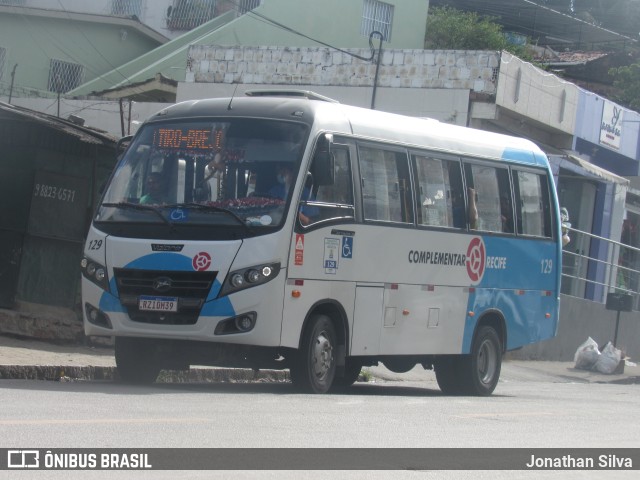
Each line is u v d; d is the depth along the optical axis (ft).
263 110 41.91
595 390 64.64
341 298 42.65
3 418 27.76
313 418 32.35
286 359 41.86
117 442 24.73
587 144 104.68
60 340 54.85
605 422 37.93
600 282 93.91
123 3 139.03
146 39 132.36
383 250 44.91
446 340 49.01
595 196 107.45
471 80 90.17
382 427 31.40
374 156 44.96
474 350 51.13
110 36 130.31
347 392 48.96
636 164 115.55
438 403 42.37
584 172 92.94
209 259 39.14
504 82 89.92
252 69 100.99
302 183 40.42
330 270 41.93
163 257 39.68
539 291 55.57
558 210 57.21
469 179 50.78
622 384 75.05
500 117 92.02
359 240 43.55
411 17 137.39
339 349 43.27
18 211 54.90
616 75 147.13
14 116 54.90
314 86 97.76
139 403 33.76
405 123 47.67
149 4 138.21
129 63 125.39
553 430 33.96
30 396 34.12
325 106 42.80
